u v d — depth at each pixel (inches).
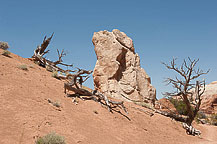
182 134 861.8
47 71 919.7
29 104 426.3
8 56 870.4
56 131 361.7
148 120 806.5
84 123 476.7
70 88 654.5
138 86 1170.0
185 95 1041.5
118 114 676.7
